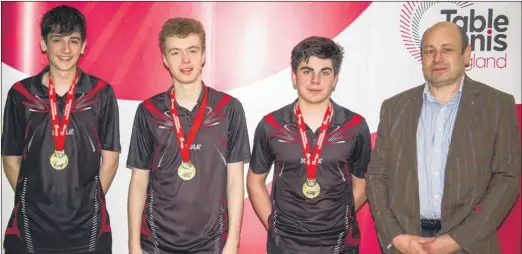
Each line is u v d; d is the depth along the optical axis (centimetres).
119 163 251
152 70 250
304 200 216
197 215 217
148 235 218
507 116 197
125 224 253
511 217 253
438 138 204
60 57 223
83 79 234
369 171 213
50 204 228
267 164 231
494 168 195
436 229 204
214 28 250
